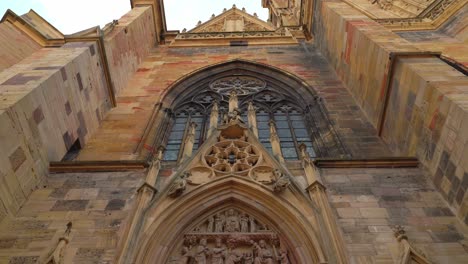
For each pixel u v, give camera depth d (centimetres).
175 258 902
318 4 2503
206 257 890
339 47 2036
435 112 1083
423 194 1072
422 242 906
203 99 2033
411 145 1234
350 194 1075
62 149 1279
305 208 979
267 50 2516
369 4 2812
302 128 1722
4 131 963
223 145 1269
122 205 1041
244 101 1973
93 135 1529
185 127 1750
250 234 943
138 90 1953
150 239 897
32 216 1000
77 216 1002
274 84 2133
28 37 1709
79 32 1658
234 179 1084
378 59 1483
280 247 920
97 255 879
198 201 1027
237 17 3688
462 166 959
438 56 1303
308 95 1934
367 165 1203
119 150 1421
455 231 935
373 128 1545
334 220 915
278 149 1263
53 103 1216
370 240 909
